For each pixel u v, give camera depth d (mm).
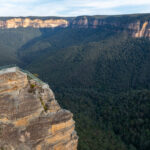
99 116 84625
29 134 27188
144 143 60812
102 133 66188
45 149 28469
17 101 27047
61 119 30328
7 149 24688
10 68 29875
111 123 76500
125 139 66375
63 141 30906
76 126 62562
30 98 28297
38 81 32031
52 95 31797
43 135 28375
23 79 28844
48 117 29125
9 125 26031
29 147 26578
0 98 26172
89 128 67062
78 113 82188
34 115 28094
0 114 25828
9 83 27094
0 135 25078
